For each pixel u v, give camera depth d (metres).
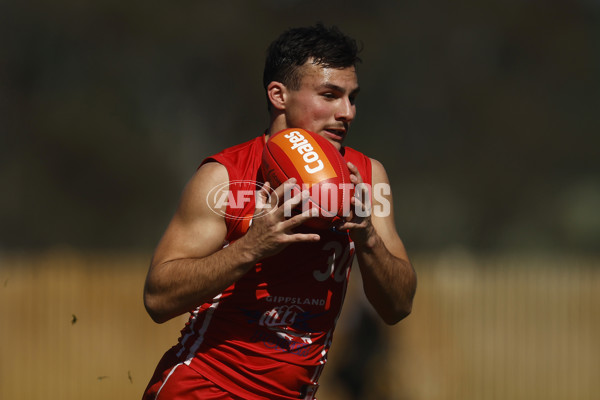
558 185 127.56
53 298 34.22
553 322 35.16
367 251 10.85
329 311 11.38
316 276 11.09
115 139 111.94
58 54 113.81
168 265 10.69
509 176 123.44
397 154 117.88
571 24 126.06
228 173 11.02
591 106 126.50
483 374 34.88
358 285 29.45
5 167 116.44
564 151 125.69
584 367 34.78
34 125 113.94
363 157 12.09
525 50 123.62
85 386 33.94
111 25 109.75
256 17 113.50
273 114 11.63
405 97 115.81
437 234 121.69
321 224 10.38
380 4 118.50
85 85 114.00
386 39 114.88
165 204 117.38
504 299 35.38
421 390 34.34
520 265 37.28
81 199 117.12
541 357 35.00
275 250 10.14
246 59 109.56
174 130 113.88
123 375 34.09
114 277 34.59
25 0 110.06
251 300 11.06
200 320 11.41
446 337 35.16
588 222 124.06
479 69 120.94
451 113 118.75
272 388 11.21
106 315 34.38
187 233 10.89
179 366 11.38
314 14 115.38
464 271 35.69
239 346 11.12
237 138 114.31
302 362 11.25
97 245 118.56
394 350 34.19
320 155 10.46
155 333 34.38
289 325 11.10
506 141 122.12
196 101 113.06
